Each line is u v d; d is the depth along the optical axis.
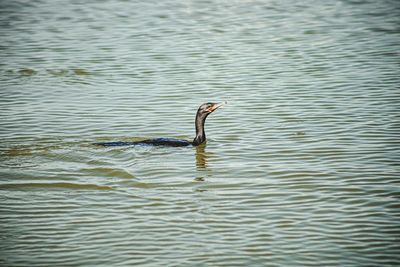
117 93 23.77
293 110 21.36
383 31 33.44
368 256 12.12
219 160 17.09
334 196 14.70
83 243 12.77
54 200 14.65
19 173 15.99
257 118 20.70
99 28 35.88
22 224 13.56
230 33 34.16
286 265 11.89
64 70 27.17
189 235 13.04
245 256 12.20
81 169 16.31
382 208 14.02
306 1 43.28
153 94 23.56
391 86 23.69
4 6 43.00
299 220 13.59
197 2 43.84
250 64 27.69
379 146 17.78
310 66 27.05
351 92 23.14
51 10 41.53
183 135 19.36
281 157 17.23
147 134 19.38
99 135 19.14
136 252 12.40
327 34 33.19
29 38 33.44
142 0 44.97
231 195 14.90
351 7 40.66
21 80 25.69
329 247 12.46
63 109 21.81
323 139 18.53
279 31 34.28
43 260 12.14
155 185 15.46
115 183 15.56
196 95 23.38
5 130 19.56
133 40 32.81
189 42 32.16
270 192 15.02
